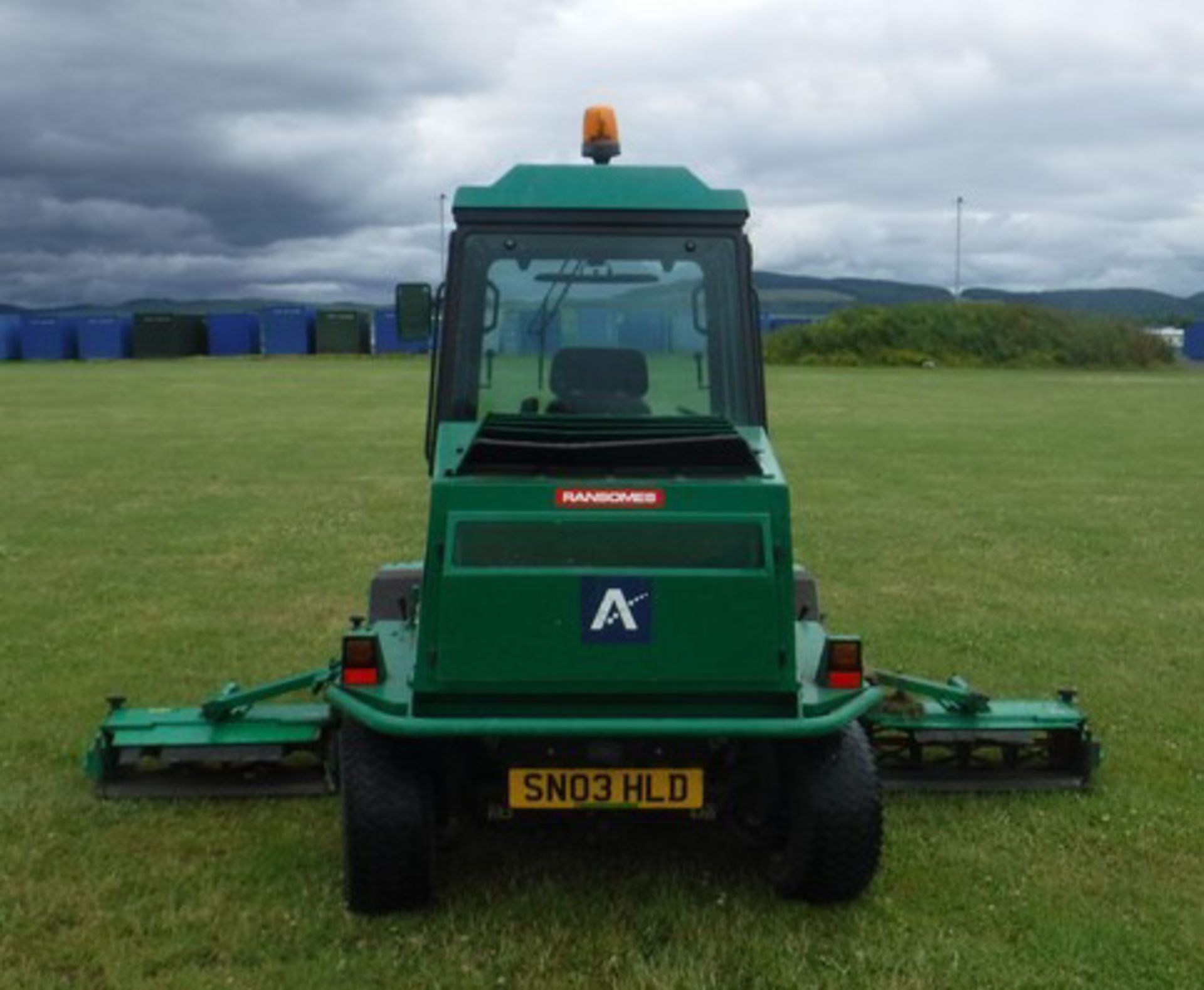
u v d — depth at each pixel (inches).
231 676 330.3
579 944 191.5
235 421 1096.8
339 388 1547.7
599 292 221.6
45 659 343.0
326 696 213.6
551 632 184.7
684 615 185.6
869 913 201.8
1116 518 613.3
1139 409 1310.3
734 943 191.5
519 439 197.2
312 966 184.5
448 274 220.8
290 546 517.0
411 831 192.5
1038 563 496.7
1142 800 249.6
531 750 194.2
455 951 188.7
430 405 227.9
